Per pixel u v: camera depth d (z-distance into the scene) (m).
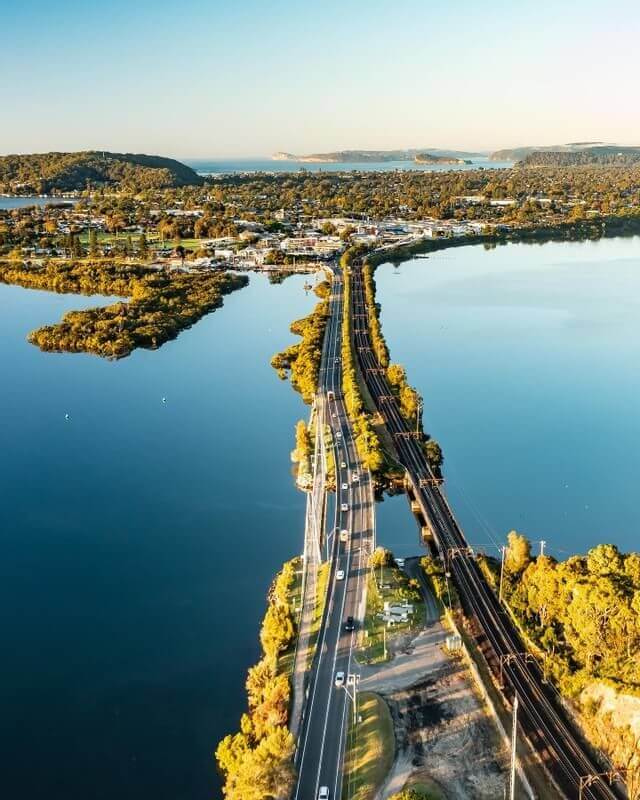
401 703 156.25
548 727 149.00
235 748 144.50
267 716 152.25
